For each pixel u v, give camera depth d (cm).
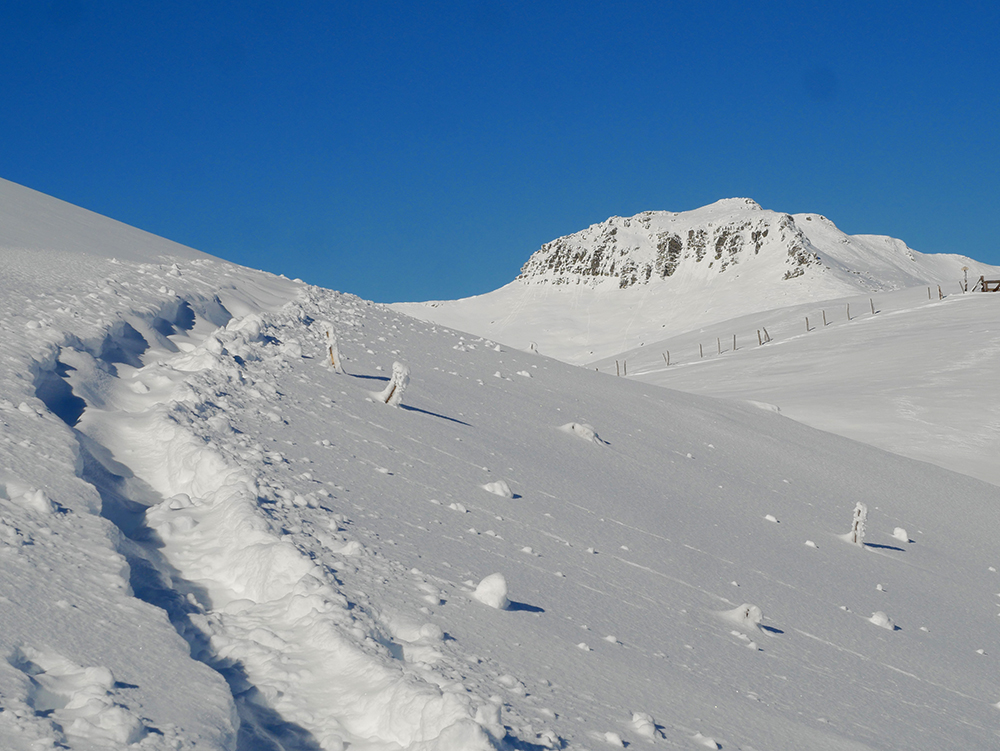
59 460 675
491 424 1549
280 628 530
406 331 2438
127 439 852
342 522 749
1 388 784
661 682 644
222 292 1842
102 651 430
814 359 5344
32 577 476
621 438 1830
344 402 1295
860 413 3716
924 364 4606
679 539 1195
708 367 5909
